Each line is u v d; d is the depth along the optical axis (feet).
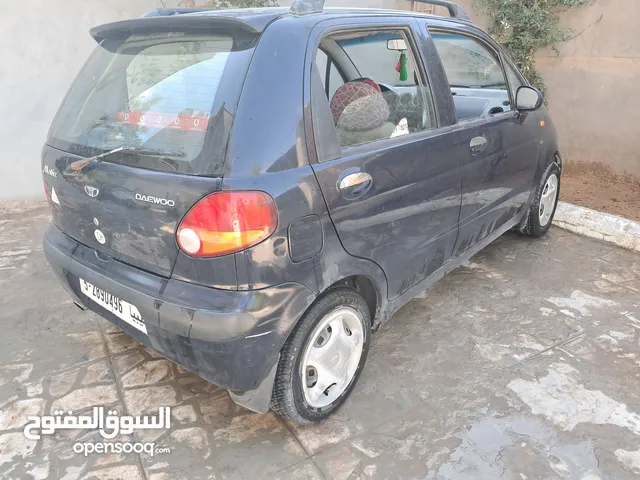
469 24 10.84
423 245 9.05
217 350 6.34
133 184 6.63
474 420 7.94
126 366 9.30
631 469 7.06
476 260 13.29
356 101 7.75
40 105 17.20
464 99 10.90
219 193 5.97
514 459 7.23
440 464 7.16
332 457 7.30
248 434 7.75
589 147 18.81
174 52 7.13
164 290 6.59
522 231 14.26
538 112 12.75
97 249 7.70
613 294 11.59
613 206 16.46
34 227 15.90
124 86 7.51
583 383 8.73
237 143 6.09
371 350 9.65
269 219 6.16
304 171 6.58
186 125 6.50
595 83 18.16
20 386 8.75
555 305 11.12
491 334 10.12
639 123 17.22
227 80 6.37
